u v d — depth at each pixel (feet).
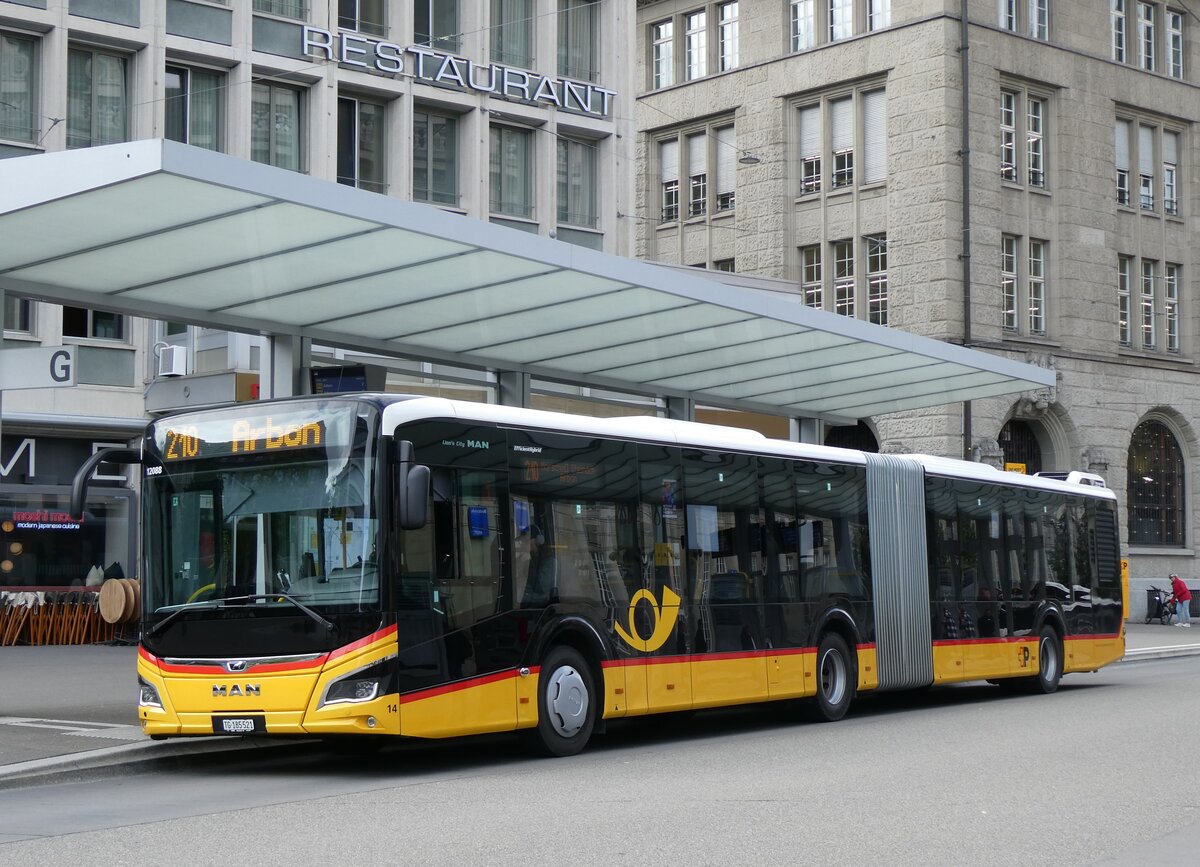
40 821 32.96
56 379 48.91
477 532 43.65
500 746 50.60
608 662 47.78
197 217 47.78
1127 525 152.46
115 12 95.20
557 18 116.37
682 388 82.53
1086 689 77.82
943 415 136.67
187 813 34.12
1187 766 41.98
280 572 41.47
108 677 69.31
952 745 48.21
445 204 109.70
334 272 55.16
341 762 45.65
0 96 92.89
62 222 47.60
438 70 107.76
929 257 138.72
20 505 94.73
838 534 60.95
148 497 43.70
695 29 162.81
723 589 53.62
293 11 102.17
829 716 59.11
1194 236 162.50
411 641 40.96
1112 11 156.04
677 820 32.09
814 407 91.09
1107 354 150.82
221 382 61.52
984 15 142.10
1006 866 27.09
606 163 118.52
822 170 149.48
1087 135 150.92
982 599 70.59
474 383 73.56
